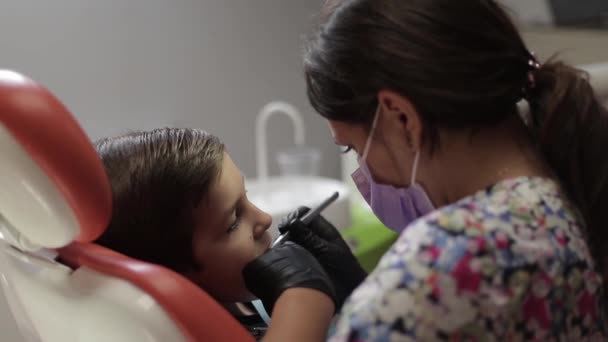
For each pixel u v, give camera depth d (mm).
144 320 636
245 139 1793
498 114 672
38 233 668
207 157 841
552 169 722
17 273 767
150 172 814
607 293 726
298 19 1818
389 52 643
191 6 1614
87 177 613
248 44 1736
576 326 672
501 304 608
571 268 655
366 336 597
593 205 723
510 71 663
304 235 905
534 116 723
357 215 1613
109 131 1544
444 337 599
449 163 694
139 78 1567
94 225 636
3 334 1035
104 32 1492
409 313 597
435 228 632
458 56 633
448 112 648
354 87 670
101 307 665
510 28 672
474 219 636
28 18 1386
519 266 620
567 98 698
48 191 609
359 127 710
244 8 1708
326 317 734
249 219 887
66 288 702
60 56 1442
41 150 590
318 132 1938
